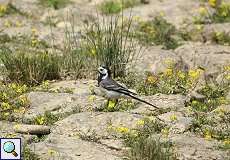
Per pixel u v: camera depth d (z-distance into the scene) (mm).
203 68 18938
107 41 18391
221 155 13398
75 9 24516
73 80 18141
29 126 14500
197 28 22625
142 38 21562
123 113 15094
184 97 16625
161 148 13336
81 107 15820
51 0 25500
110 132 14320
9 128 14781
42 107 15930
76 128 14609
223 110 15594
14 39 21531
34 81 17781
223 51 20391
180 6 24688
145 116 15062
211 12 24297
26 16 24391
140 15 23984
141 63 19016
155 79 17609
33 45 20703
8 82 17766
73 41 21141
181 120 14867
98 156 13305
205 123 15133
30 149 13523
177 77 17797
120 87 15445
